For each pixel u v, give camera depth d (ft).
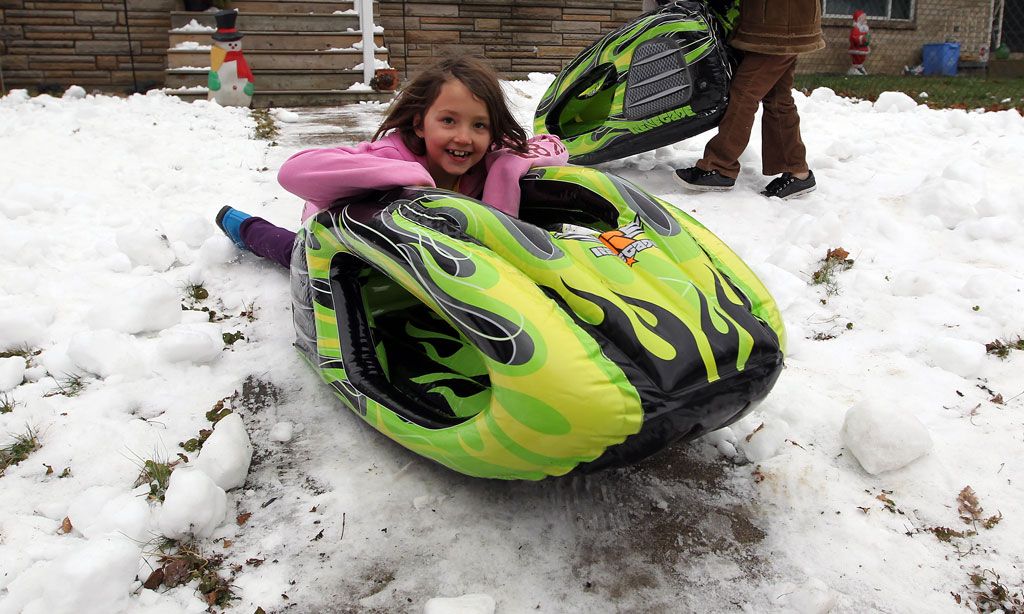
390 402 8.18
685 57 15.90
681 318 7.20
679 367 6.75
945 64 49.83
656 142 17.04
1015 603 6.54
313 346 9.45
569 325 6.75
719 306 7.54
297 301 9.86
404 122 9.32
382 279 9.75
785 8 15.03
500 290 6.73
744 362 7.09
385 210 8.11
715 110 16.24
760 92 15.89
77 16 32.42
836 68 49.47
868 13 50.29
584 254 7.88
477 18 36.76
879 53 50.44
